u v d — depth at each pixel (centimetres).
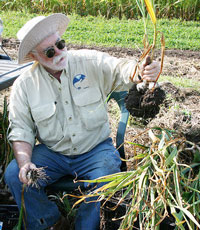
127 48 649
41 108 256
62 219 263
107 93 273
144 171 230
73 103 261
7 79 278
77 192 296
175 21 823
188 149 249
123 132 276
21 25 791
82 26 775
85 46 660
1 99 442
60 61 250
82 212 249
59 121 259
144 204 228
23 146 252
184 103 370
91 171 256
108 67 262
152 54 225
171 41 677
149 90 366
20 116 260
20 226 249
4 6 947
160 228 241
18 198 249
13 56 595
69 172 267
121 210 261
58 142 261
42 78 260
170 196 226
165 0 867
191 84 439
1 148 319
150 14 209
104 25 790
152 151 245
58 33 250
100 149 263
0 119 331
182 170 236
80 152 262
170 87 389
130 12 885
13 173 247
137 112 373
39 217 252
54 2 922
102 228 262
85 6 912
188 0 830
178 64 551
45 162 262
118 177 233
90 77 264
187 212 202
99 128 267
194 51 636
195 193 229
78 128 259
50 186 264
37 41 242
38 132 268
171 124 328
